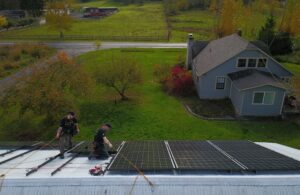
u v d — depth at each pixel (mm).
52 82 21125
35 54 45156
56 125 22953
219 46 32750
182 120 24297
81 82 22984
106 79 27906
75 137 21109
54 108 20312
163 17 90312
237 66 27891
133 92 31125
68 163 9188
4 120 23578
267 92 24375
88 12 98812
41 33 65500
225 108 26953
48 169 8477
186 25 76250
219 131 22297
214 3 67750
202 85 28672
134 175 7758
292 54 45938
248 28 54250
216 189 7391
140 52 48125
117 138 20906
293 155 10859
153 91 31578
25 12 84812
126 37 60188
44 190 7340
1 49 47062
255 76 26172
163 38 60094
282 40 44656
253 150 11250
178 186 7414
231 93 28000
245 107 25047
